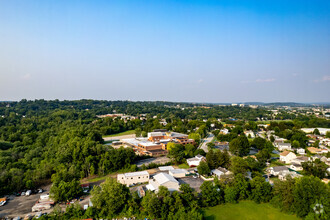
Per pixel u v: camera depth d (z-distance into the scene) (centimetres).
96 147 13238
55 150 14162
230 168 10550
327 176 10388
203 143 19550
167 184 8981
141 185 9956
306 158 12581
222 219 7488
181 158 13288
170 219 7194
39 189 9856
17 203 8519
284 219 7544
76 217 7344
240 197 8750
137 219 7388
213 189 8388
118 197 7681
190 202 7888
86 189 9538
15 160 13375
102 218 7456
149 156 14912
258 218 7575
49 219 7100
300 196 7694
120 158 12175
